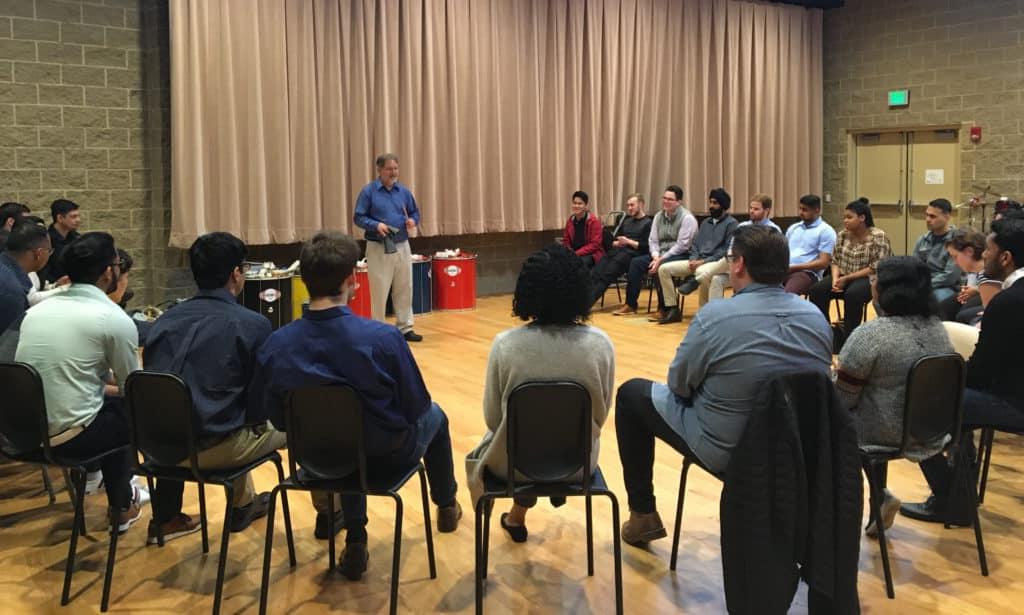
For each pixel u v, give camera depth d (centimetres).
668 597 271
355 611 263
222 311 275
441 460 306
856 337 284
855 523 229
